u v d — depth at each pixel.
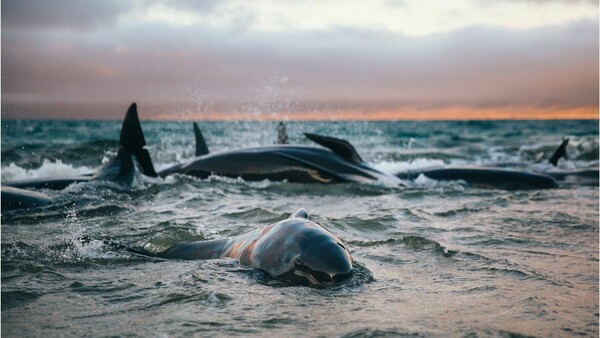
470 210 8.79
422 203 9.48
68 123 73.88
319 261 4.51
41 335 3.73
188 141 26.89
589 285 4.77
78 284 4.80
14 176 13.53
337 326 3.77
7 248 6.05
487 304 4.23
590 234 7.03
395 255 5.75
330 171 11.60
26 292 4.59
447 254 5.79
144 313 4.09
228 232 6.82
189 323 3.86
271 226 5.22
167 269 5.23
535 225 7.60
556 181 13.06
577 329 3.75
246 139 25.31
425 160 18.64
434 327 3.76
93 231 6.99
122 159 10.55
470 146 27.95
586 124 72.44
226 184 11.16
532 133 43.75
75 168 15.05
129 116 10.51
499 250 6.11
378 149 24.52
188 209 8.50
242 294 4.39
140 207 8.62
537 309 4.12
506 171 12.58
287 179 11.59
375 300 4.29
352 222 7.50
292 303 4.20
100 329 3.81
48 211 8.20
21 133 39.47
